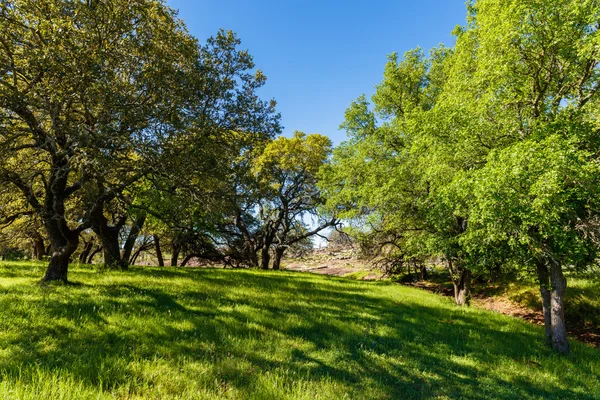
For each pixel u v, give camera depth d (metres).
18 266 15.93
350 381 5.62
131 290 10.50
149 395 4.11
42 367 4.33
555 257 8.67
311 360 6.34
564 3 8.10
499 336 10.12
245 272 24.02
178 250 33.75
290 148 33.28
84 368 4.51
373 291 18.67
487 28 10.04
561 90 9.45
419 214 16.73
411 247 18.55
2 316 6.34
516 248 9.56
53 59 8.68
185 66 13.56
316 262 70.12
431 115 11.75
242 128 16.12
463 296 17.42
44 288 9.43
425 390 5.70
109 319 7.07
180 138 12.00
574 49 8.38
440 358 7.50
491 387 6.23
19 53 9.20
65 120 10.08
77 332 6.16
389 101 23.52
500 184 7.50
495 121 9.94
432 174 12.32
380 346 7.74
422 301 16.38
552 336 9.45
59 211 11.05
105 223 17.45
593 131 8.27
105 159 9.20
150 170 11.77
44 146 10.10
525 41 8.80
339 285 20.03
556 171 6.88
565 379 7.18
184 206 15.45
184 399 4.09
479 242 10.45
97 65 9.33
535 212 7.32
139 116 10.57
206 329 7.29
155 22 11.41
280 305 10.98
